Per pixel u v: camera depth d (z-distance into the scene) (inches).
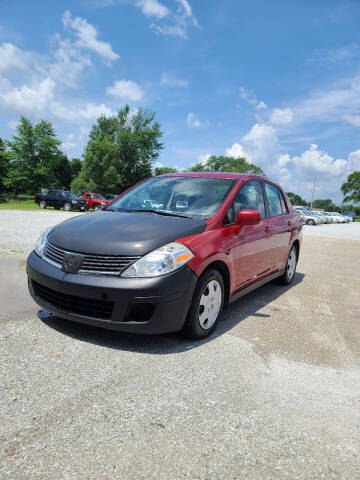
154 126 2268.7
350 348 126.9
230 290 138.2
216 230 131.9
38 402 81.4
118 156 2172.7
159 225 124.7
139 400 84.9
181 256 112.1
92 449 67.8
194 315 116.1
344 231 951.6
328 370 108.2
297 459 68.7
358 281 252.5
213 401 86.7
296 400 89.8
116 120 2274.9
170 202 151.2
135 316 107.4
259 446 71.7
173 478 62.0
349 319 161.3
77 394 85.6
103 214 144.5
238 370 103.5
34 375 92.8
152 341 118.4
